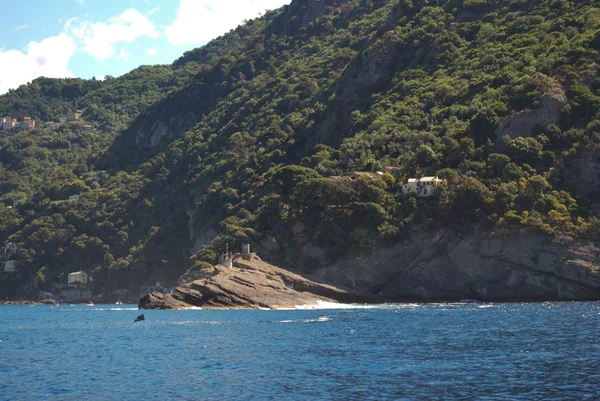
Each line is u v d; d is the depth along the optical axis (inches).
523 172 6560.0
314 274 6840.6
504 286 6299.2
